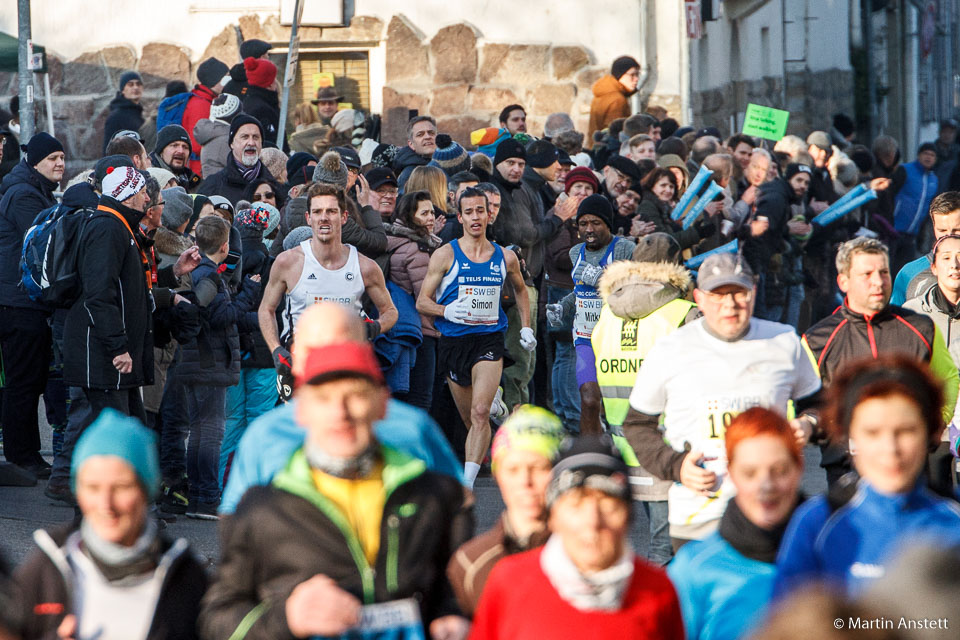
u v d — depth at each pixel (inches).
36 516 968.9
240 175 1334.9
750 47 2684.5
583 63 2081.7
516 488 476.1
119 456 447.2
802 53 3056.1
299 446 449.1
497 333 1115.9
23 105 1384.1
